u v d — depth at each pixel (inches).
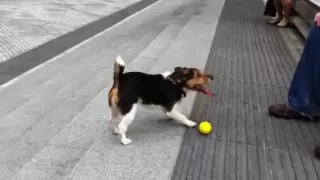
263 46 183.0
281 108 100.2
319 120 99.7
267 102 111.7
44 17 225.1
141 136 87.4
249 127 94.5
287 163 78.5
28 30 191.3
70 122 93.7
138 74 83.8
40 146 81.7
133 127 92.0
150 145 83.3
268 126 95.5
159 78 86.0
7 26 195.0
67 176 70.8
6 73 130.1
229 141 86.7
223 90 120.1
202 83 88.9
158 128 91.8
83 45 171.5
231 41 190.5
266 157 80.4
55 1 287.6
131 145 83.0
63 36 185.9
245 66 148.0
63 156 77.9
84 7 272.5
